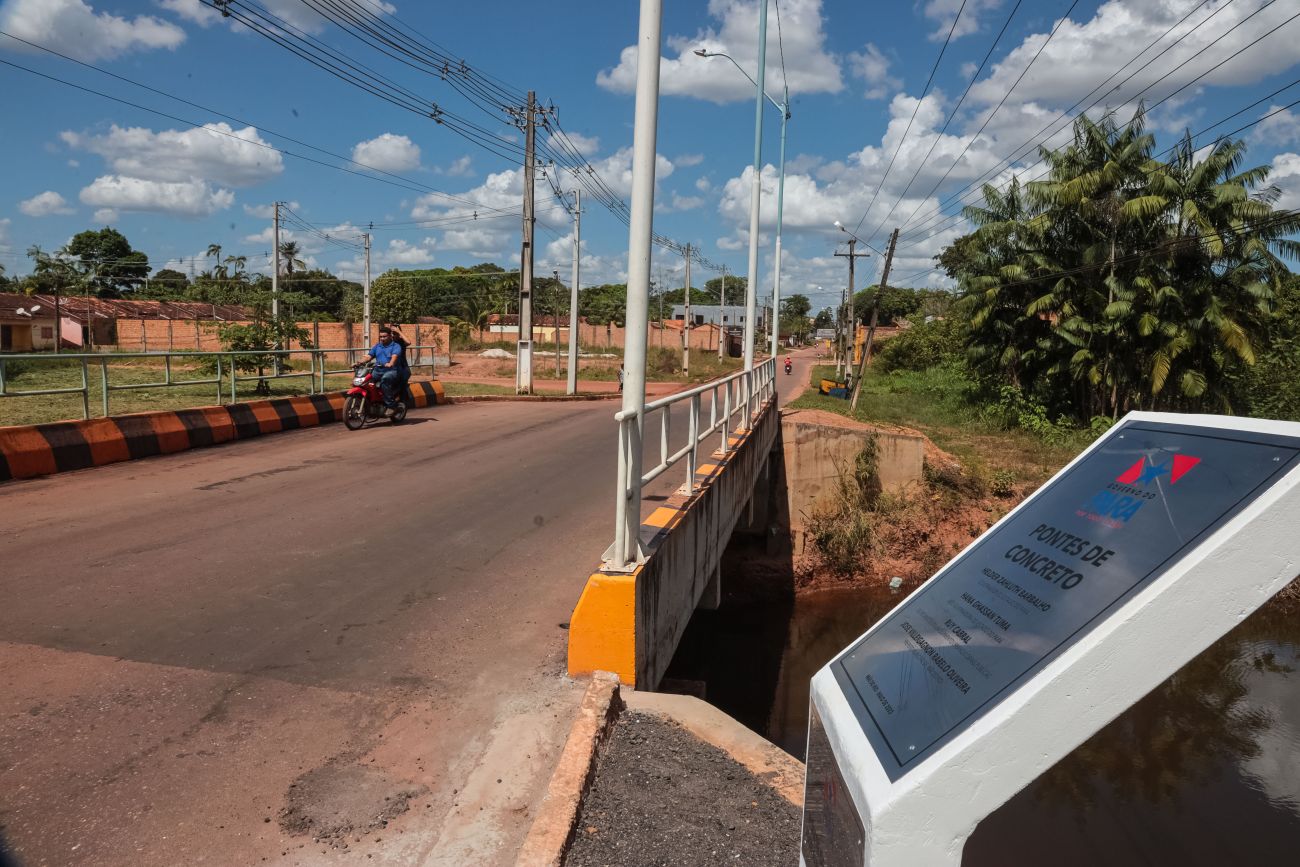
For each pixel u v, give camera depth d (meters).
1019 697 1.31
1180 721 9.53
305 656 4.98
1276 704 10.16
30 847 3.12
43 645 4.96
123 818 3.33
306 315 49.16
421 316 80.81
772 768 3.97
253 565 6.70
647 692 4.82
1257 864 4.49
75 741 3.90
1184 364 25.52
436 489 9.95
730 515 9.66
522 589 6.35
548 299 87.12
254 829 3.29
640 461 5.21
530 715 4.32
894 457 22.19
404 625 5.53
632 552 5.14
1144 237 25.72
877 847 1.36
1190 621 1.26
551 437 15.02
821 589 20.38
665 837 3.35
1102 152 26.67
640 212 5.08
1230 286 24.78
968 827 1.33
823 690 1.86
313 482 10.09
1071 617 1.39
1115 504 1.59
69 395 18.47
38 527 7.54
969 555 1.93
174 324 46.34
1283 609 14.33
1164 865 4.39
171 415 12.05
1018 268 28.50
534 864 3.04
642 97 5.04
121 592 5.93
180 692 4.44
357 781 3.66
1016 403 29.98
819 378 54.41
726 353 81.88
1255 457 1.37
